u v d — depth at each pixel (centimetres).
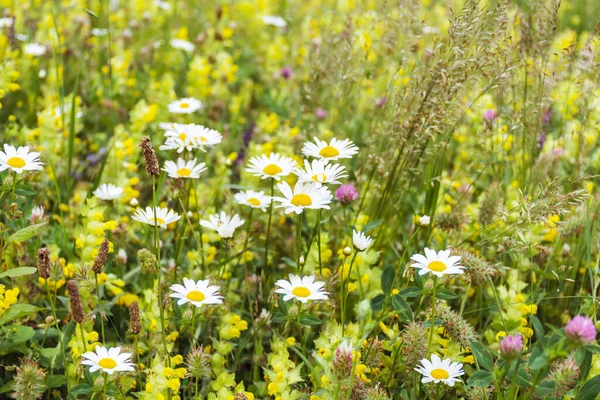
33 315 131
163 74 213
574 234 140
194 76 186
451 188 156
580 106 152
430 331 121
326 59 172
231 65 209
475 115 164
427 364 116
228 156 158
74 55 203
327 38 176
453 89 137
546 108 156
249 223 138
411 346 120
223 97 197
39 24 203
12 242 132
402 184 145
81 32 209
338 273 131
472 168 163
